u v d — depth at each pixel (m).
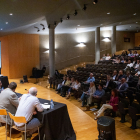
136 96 5.34
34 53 14.91
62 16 9.48
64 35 16.16
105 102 5.45
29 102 2.68
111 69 9.73
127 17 10.84
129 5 8.02
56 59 16.02
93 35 15.73
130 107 4.30
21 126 2.60
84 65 15.38
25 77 10.73
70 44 16.34
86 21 11.49
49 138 2.74
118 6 8.14
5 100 3.04
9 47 13.59
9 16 8.00
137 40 18.38
